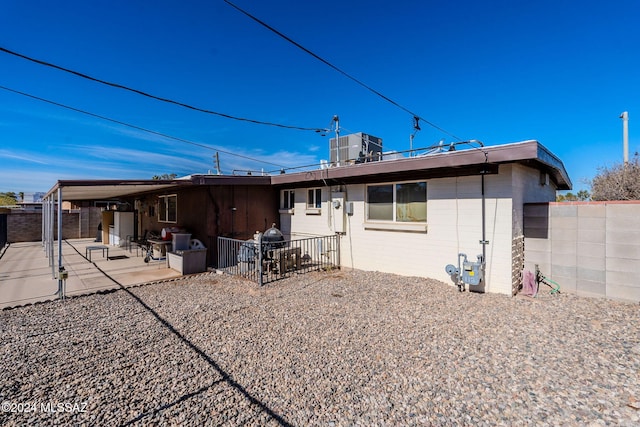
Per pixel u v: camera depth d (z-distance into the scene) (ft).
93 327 13.88
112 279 23.44
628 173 34.81
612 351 11.32
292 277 23.95
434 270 22.30
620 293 17.26
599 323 14.08
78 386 9.18
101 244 45.65
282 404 8.28
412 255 23.53
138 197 47.52
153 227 41.45
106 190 29.43
